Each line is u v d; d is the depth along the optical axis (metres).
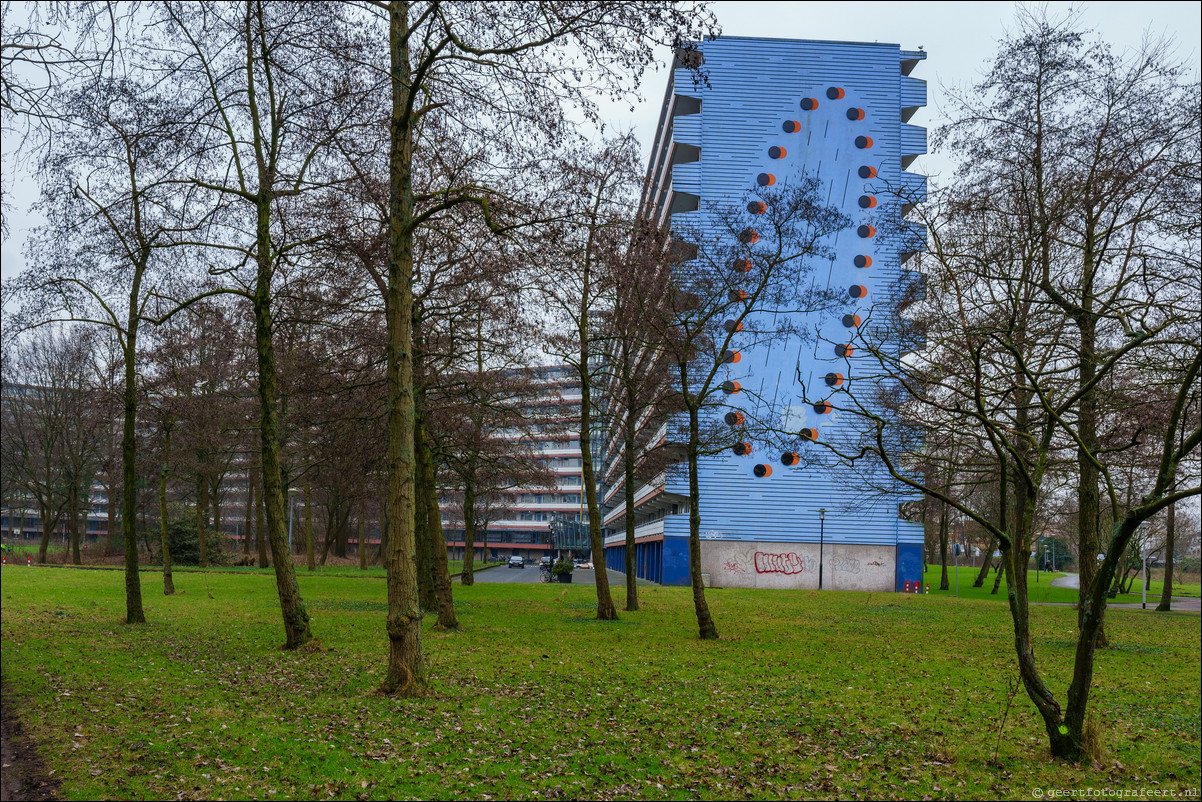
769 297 23.98
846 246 58.22
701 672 15.93
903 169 62.66
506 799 7.69
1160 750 10.56
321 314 18.52
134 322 20.94
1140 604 53.66
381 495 37.78
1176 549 80.38
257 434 33.75
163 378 24.88
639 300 22.62
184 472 42.94
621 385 29.12
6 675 13.12
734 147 59.59
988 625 28.52
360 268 18.19
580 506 128.12
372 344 20.05
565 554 117.06
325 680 13.39
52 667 13.86
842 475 43.81
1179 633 27.81
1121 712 12.95
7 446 52.72
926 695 14.06
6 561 52.38
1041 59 20.70
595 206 16.89
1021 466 10.04
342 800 7.38
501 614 27.62
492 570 87.75
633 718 11.47
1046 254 19.55
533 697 12.62
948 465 23.31
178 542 56.22
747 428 25.47
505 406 25.59
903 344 19.70
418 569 27.31
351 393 21.66
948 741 10.66
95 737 9.22
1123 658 19.62
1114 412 17.42
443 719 10.64
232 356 24.27
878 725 11.51
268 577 41.94
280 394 22.06
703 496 58.22
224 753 8.65
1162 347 14.31
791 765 9.33
